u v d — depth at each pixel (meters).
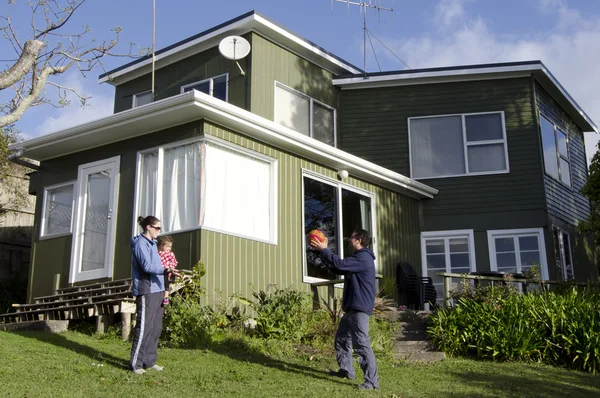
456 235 15.76
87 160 12.23
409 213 15.54
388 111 16.52
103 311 9.74
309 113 15.60
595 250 18.88
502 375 8.45
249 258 11.05
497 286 10.94
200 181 10.62
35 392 6.23
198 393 6.61
